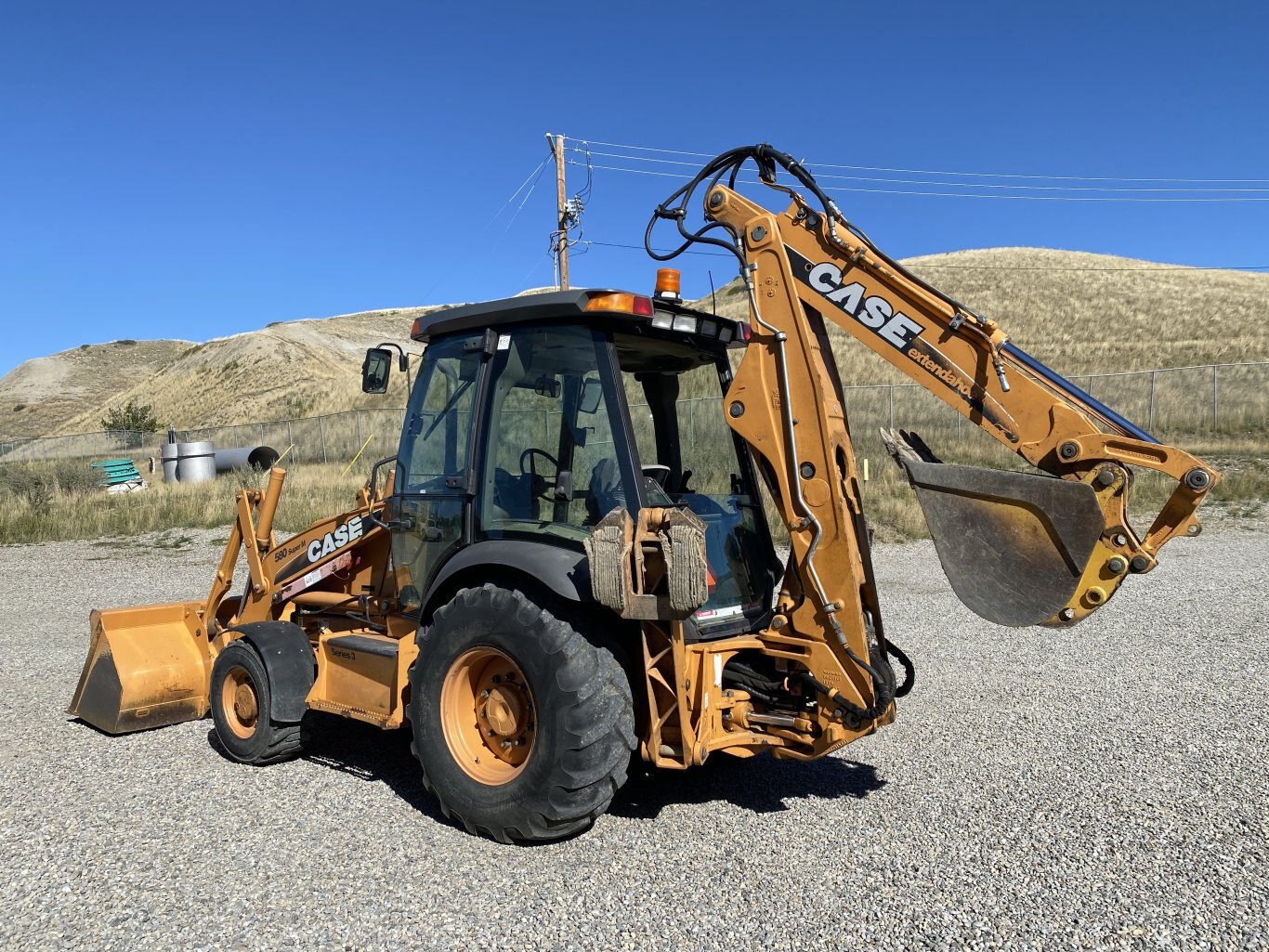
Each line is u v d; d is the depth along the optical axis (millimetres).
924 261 82938
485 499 4426
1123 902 3389
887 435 4121
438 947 3127
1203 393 31922
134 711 5793
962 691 6375
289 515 16906
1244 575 10984
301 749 5184
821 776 4789
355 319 107812
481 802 3984
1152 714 5770
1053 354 45125
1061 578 3654
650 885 3561
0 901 3492
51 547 16391
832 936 3168
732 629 4246
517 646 3930
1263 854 3771
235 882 3625
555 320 4273
